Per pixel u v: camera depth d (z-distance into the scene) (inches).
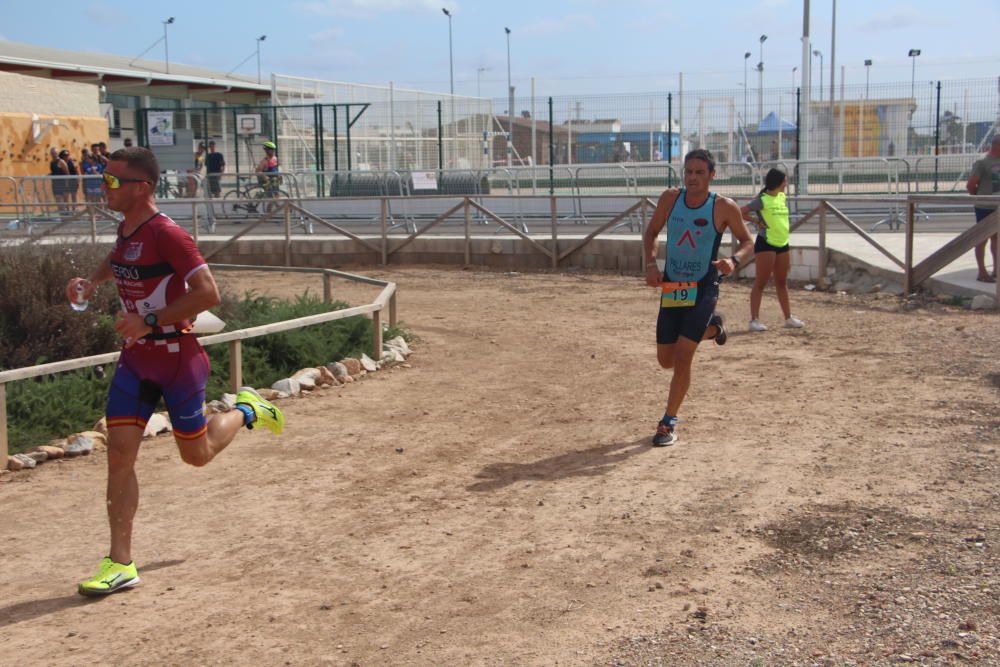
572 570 184.2
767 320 456.1
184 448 187.5
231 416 195.3
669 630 157.9
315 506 227.3
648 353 395.2
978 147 959.0
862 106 997.8
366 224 833.5
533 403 320.5
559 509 218.1
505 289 611.5
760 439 264.2
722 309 493.7
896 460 238.5
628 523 207.2
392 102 1088.8
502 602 171.6
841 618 158.9
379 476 248.5
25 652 158.9
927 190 867.4
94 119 1202.0
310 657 154.5
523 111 1014.4
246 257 776.3
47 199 877.8
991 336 383.9
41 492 244.1
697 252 260.5
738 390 323.0
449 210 734.5
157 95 1414.9
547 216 788.6
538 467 251.0
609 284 619.5
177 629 165.6
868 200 524.1
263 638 161.3
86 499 238.2
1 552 204.4
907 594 165.2
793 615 161.0
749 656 148.1
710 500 218.4
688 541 195.3
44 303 352.5
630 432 279.3
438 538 203.9
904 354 362.9
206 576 188.2
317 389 346.9
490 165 1111.6
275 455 269.0
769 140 1005.2
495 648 155.0
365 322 402.6
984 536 187.8
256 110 1072.8
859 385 319.6
